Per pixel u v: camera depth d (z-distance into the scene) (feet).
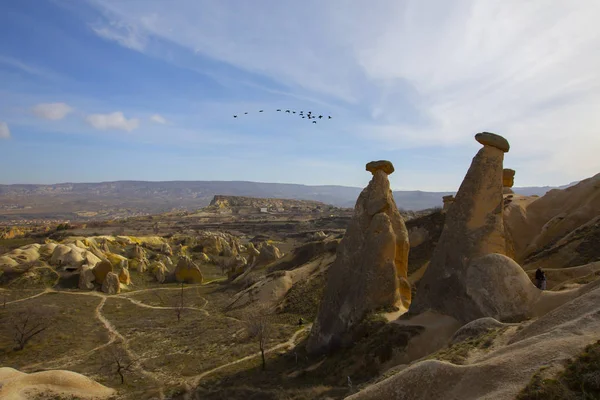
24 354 118.11
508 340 46.44
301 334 117.19
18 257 229.45
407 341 69.05
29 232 454.40
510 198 157.79
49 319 150.82
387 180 98.02
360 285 87.40
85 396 81.82
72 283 215.92
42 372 86.33
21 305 174.60
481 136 82.28
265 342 106.93
